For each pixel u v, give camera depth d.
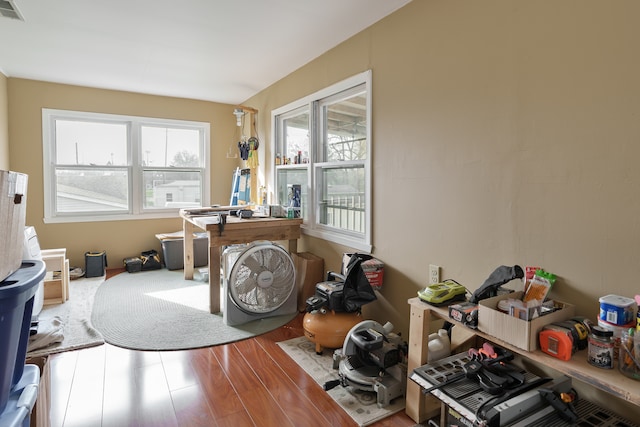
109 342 2.59
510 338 1.39
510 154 1.79
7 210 0.98
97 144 4.55
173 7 2.46
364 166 2.88
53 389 2.02
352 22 2.64
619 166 1.42
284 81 3.92
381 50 2.57
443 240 2.16
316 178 3.47
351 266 2.42
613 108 1.43
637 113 1.36
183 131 5.04
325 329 2.40
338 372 2.21
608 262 1.46
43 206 4.26
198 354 2.45
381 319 2.66
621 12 1.39
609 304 1.30
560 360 1.29
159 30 2.81
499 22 1.82
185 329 2.82
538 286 1.57
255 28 2.74
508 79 1.79
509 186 1.80
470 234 2.01
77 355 2.41
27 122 4.12
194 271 4.57
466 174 2.01
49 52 3.29
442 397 1.48
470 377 1.56
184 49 3.19
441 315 1.69
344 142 3.14
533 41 1.68
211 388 2.05
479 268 1.96
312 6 2.41
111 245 4.66
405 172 2.41
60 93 4.25
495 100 1.85
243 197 4.73
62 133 4.37
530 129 1.71
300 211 3.64
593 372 1.20
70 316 3.05
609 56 1.43
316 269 3.29
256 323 2.96
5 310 0.90
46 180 4.25
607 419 1.42
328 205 3.40
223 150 5.26
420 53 2.27
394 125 2.48
